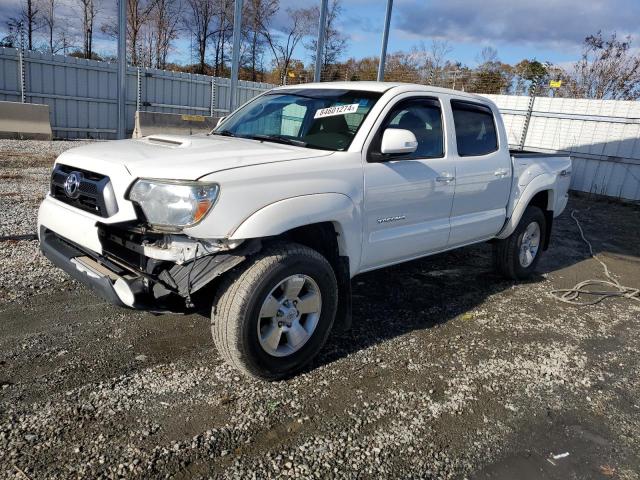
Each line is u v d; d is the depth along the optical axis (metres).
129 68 16.22
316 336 3.38
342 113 3.88
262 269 2.97
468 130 4.66
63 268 3.28
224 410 2.92
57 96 14.94
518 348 4.11
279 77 34.06
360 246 3.62
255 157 3.21
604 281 6.14
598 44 22.55
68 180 3.26
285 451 2.62
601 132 12.95
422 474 2.55
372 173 3.61
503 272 5.73
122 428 2.68
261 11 35.62
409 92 4.07
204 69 36.50
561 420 3.15
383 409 3.08
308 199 3.16
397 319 4.46
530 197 5.36
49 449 2.47
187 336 3.77
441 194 4.24
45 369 3.16
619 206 12.25
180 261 2.84
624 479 2.66
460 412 3.13
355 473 2.51
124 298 2.86
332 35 33.38
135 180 2.90
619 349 4.28
